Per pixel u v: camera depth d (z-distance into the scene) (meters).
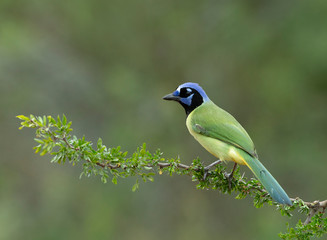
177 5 20.00
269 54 19.09
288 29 18.81
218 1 20.02
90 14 19.80
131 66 19.89
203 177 7.41
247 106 19.02
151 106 19.00
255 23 19.52
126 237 16.41
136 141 18.06
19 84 18.38
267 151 17.94
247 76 19.20
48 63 18.94
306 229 6.87
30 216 16.53
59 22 19.84
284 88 18.41
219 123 8.60
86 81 19.16
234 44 19.52
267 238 15.48
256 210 16.67
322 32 18.27
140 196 16.91
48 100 18.53
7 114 18.06
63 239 15.95
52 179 16.97
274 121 18.44
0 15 19.19
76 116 18.61
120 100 18.92
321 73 18.19
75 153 6.54
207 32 19.89
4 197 16.83
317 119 18.30
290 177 17.50
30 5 19.62
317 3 18.44
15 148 17.69
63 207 16.45
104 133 18.47
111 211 16.45
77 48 19.97
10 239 15.90
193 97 9.38
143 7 19.88
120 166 6.71
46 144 6.48
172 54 19.95
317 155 17.61
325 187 17.17
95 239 16.02
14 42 18.59
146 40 20.05
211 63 19.69
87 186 16.77
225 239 17.06
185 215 17.31
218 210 17.44
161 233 16.80
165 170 7.08
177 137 18.42
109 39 20.00
